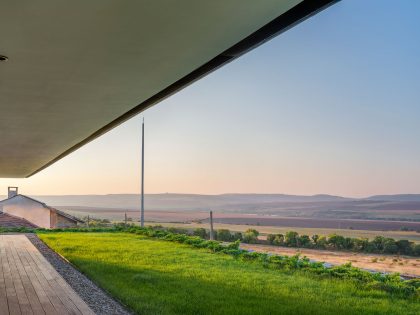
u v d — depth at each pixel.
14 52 3.86
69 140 9.05
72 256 9.41
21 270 7.41
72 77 4.64
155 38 3.56
